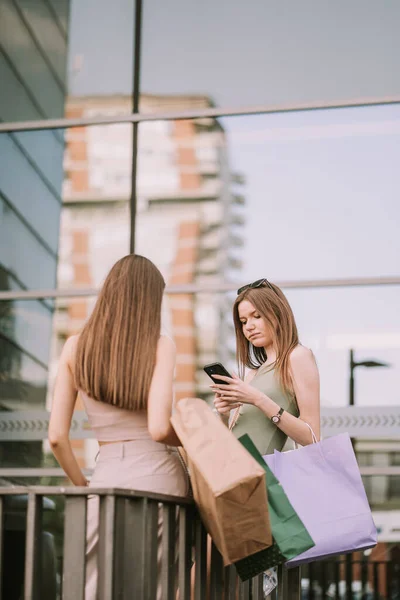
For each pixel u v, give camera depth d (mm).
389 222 7812
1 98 8680
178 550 3607
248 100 8258
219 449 3072
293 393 4289
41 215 8375
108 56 8570
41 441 7895
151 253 8117
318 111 8133
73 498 3117
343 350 7566
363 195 7906
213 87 8344
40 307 8195
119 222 8227
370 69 8117
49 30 8742
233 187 8117
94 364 3475
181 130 8320
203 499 3188
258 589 3951
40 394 8000
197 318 7879
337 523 3570
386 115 8023
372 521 3584
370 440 7336
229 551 3131
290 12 8336
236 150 8188
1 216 8438
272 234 7953
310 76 8195
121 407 3471
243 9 8438
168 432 3328
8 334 8164
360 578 7039
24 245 8352
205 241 8047
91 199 8336
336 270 7777
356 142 8023
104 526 3059
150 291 3572
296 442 4098
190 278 7984
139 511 3193
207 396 7688
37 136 8555
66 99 8562
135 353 3453
